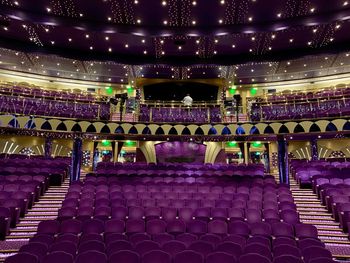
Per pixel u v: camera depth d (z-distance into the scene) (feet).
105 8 47.26
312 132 37.78
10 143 51.06
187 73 65.10
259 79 68.13
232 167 44.09
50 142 49.78
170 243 16.83
